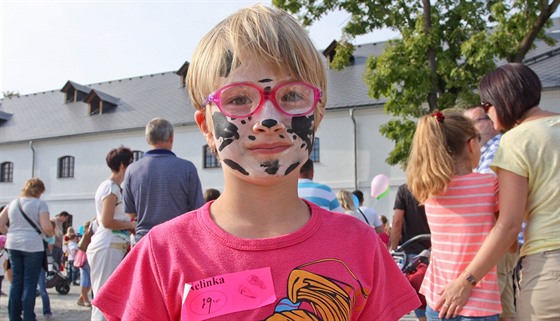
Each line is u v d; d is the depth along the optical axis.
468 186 2.49
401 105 13.54
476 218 2.44
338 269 1.35
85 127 27.61
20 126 29.84
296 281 1.30
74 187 26.67
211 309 1.27
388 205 20.94
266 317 1.26
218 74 1.36
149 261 1.38
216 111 1.36
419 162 2.62
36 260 5.85
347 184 21.66
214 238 1.36
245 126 1.33
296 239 1.35
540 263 2.13
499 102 2.47
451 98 12.88
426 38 12.85
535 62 21.66
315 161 22.42
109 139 26.44
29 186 6.05
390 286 1.53
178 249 1.36
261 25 1.36
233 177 1.39
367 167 21.52
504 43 11.86
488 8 13.09
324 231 1.40
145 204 3.92
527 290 2.16
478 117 3.71
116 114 28.17
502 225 2.22
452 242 2.48
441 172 2.50
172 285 1.33
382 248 1.55
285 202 1.40
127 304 1.38
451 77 12.84
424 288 2.63
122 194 4.31
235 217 1.39
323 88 1.47
